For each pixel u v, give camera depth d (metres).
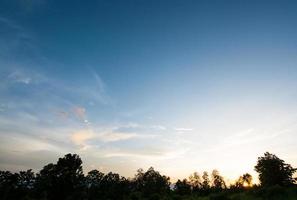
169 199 125.31
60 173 119.88
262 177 107.00
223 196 109.88
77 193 121.69
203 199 115.62
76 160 123.38
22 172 131.00
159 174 162.88
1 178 127.50
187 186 152.38
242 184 149.25
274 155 109.25
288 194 86.88
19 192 125.19
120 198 135.25
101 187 144.00
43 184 120.00
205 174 161.75
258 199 91.00
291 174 104.19
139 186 164.00
